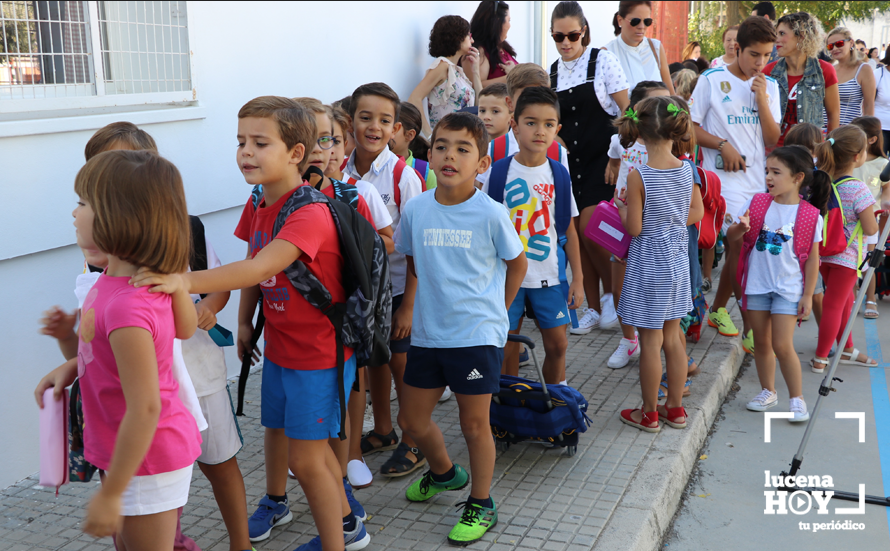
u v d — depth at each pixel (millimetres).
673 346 3816
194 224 2537
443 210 2857
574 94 5230
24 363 3344
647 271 3725
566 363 4836
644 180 3674
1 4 3295
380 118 3363
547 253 3615
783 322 4223
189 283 1980
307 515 3078
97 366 1858
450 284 2799
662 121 3654
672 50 18891
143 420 1754
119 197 1754
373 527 2975
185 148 4074
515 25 7961
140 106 3875
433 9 6359
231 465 2617
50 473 2027
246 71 4457
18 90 3381
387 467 3367
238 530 2666
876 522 3295
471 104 6027
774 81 5375
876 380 4980
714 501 3479
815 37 5898
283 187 2441
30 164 3252
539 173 3582
